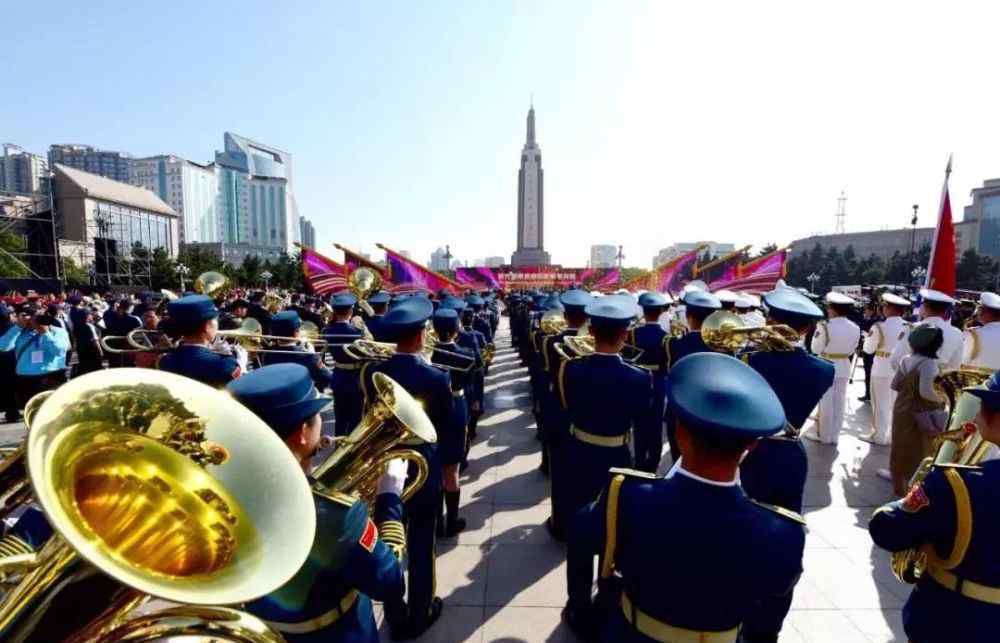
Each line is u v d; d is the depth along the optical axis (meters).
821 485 5.75
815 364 3.68
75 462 1.39
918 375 4.98
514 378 12.50
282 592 1.84
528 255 69.69
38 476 1.17
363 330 6.93
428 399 3.58
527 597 3.76
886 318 7.26
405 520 3.34
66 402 1.37
